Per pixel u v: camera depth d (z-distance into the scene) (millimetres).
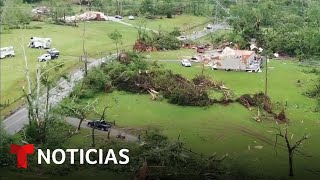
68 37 161500
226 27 194625
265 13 183625
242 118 93812
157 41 154375
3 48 132125
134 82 108750
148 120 91812
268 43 154375
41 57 126312
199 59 138125
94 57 136750
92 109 94375
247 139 83438
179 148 73500
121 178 66688
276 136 83312
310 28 155625
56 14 189875
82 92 102562
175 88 102875
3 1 176125
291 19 184000
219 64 128000
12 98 98875
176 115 94938
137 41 152375
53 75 111312
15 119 88062
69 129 83312
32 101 80312
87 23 188500
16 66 120562
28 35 160000
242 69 127438
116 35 141750
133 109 97625
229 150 78438
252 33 160750
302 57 146125
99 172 68438
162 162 69688
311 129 88688
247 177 67812
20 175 67250
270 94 108625
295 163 73875
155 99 103062
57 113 84438
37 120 78250
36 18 188875
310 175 69750
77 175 67438
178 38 167875
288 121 92375
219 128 88562
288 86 115625
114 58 124938
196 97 100750
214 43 163375
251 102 100562
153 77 110250
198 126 89375
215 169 69438
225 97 102688
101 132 83688
